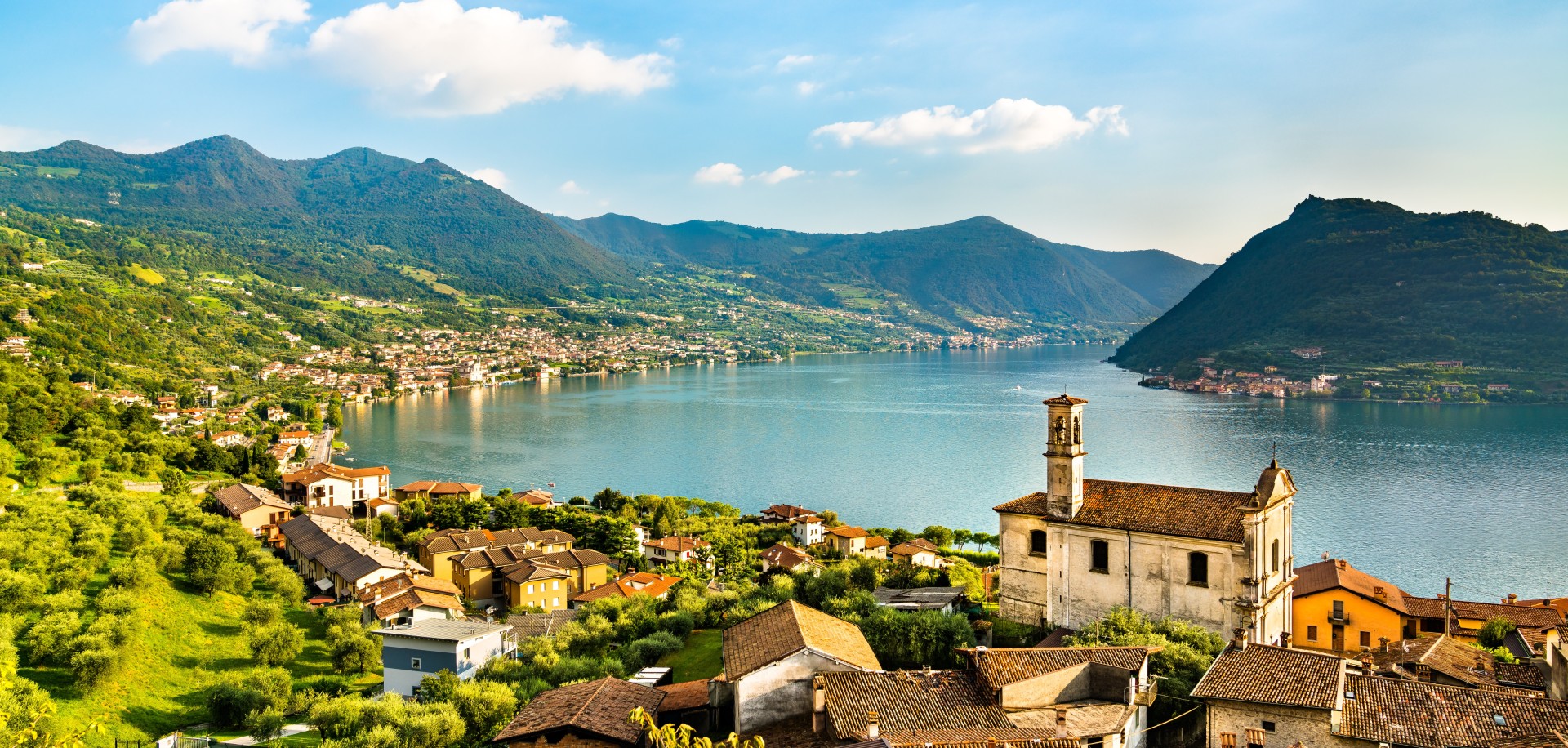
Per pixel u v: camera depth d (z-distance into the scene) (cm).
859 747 4019
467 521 17950
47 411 18525
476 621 9650
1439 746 4388
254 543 13850
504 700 6719
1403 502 19425
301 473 19800
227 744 7156
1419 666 5975
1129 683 5081
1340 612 8519
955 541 18300
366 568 11956
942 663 6738
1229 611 6881
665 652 8000
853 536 17375
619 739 4975
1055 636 7331
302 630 10381
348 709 7106
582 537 17100
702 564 16100
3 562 9425
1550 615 8356
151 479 17112
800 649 5100
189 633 9638
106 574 10462
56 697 7400
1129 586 7331
